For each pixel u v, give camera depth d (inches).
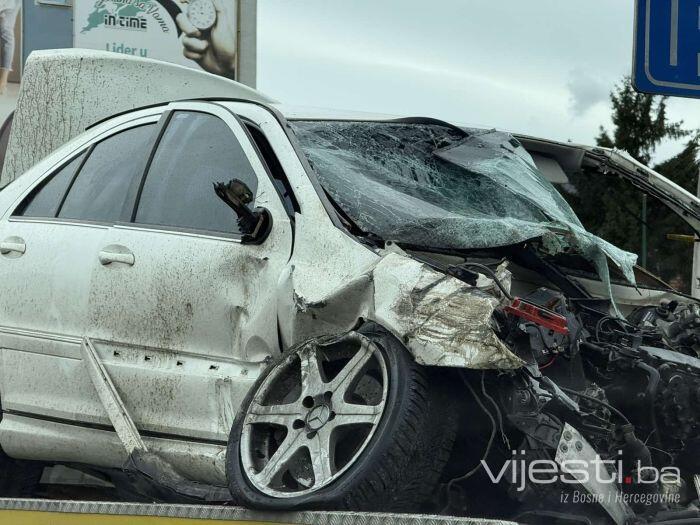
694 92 230.5
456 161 187.5
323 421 138.0
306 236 159.2
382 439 129.6
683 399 153.1
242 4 819.4
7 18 781.9
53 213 201.0
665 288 211.6
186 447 170.9
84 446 187.8
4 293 197.8
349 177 172.2
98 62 256.8
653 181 221.1
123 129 201.5
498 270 144.8
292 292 154.3
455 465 145.3
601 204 228.1
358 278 144.3
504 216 178.1
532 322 141.0
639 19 227.9
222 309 167.5
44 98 261.0
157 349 175.9
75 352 185.6
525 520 136.6
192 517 135.9
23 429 194.9
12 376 196.1
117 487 195.3
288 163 169.6
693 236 224.4
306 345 145.3
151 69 254.5
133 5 805.2
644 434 155.7
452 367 135.9
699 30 229.5
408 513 130.9
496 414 138.4
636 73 228.4
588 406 144.7
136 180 189.9
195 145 185.8
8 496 209.3
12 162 265.0
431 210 168.9
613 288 198.4
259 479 137.3
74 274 187.2
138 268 178.4
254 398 146.5
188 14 813.2
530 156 207.0
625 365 155.9
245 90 247.0
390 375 134.6
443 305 135.1
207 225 175.3
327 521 124.0
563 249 165.8
